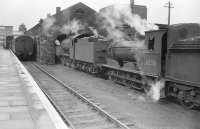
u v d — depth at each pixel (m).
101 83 15.92
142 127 7.78
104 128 7.68
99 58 18.84
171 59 10.02
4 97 8.73
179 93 9.69
